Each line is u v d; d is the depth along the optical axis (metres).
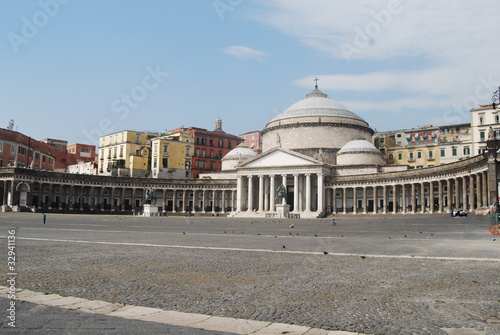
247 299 12.98
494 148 62.53
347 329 10.16
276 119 136.25
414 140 139.88
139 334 9.66
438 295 13.59
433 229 46.88
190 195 132.25
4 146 113.94
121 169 136.12
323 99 136.88
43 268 18.08
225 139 153.38
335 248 27.23
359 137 122.12
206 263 19.98
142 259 21.11
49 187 109.81
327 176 113.31
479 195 73.25
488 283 15.38
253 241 32.62
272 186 115.56
